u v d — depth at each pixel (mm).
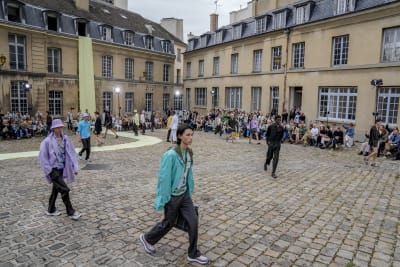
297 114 18672
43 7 22844
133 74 29953
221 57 27188
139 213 5352
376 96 15836
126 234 4484
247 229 4738
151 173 8469
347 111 17422
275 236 4504
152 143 15133
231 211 5520
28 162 9922
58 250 3975
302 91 19844
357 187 7371
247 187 7148
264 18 22672
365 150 12406
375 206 5945
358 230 4770
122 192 6605
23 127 17109
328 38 18016
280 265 3689
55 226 4750
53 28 23719
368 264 3744
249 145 14984
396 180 8164
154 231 3693
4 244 4137
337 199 6359
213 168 9281
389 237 4527
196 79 30844
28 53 21719
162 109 33375
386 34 15367
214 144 15117
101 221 4977
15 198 6125
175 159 3432
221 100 27422
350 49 16875
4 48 20359
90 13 27203
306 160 11055
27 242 4199
